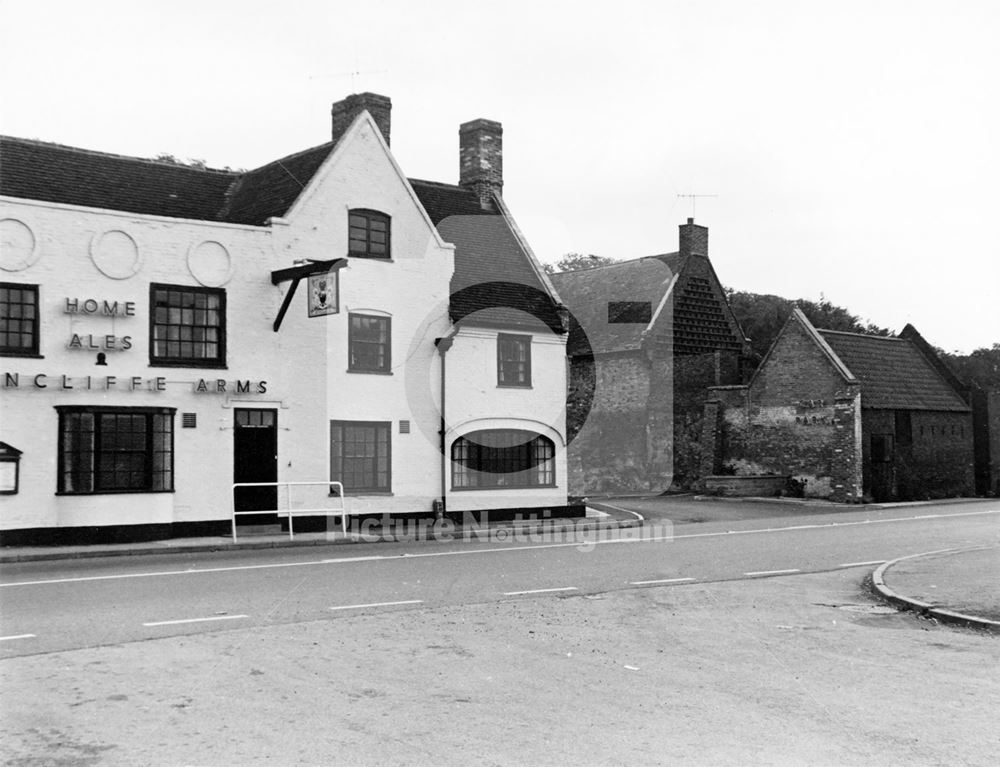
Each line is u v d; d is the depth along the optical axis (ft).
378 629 38.52
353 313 85.71
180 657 33.19
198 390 76.69
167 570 57.00
